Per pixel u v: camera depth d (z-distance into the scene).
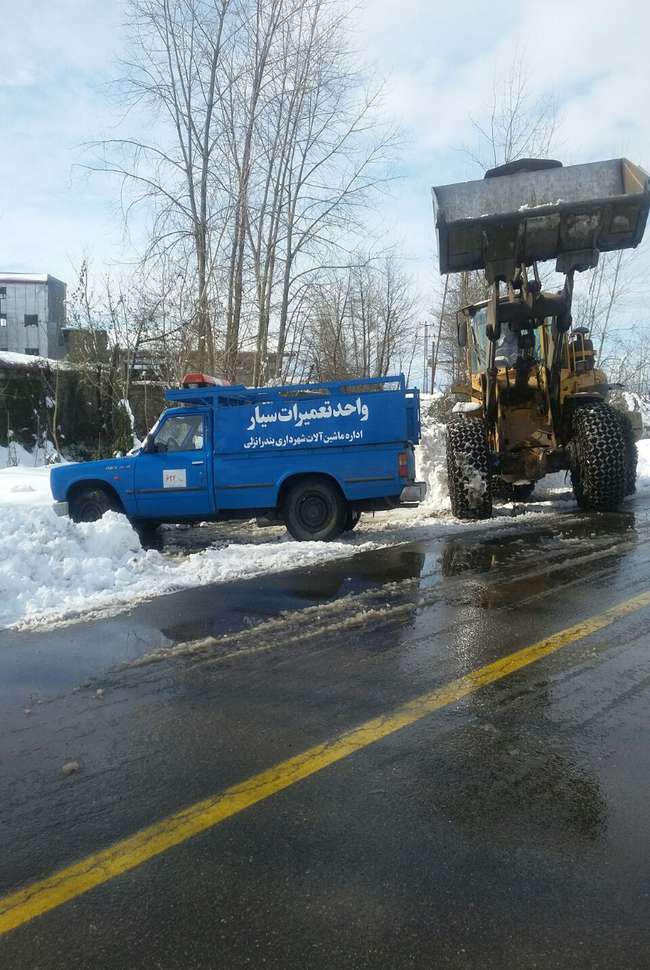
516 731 3.19
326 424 8.32
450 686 3.72
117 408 20.34
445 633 4.60
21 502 11.07
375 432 8.21
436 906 2.10
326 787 2.79
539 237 8.26
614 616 4.76
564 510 10.01
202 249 15.43
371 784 2.80
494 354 9.41
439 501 11.22
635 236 8.31
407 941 1.97
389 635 4.62
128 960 1.95
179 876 2.29
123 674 4.14
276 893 2.19
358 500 8.32
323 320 20.34
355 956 1.93
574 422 9.46
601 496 9.27
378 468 8.21
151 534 9.82
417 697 3.61
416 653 4.25
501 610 5.04
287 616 5.18
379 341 28.17
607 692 3.56
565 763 2.90
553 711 3.38
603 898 2.11
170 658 4.38
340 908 2.11
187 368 15.67
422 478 11.60
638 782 2.74
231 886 2.23
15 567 6.20
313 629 4.84
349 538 8.50
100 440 20.62
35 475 15.66
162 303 15.89
